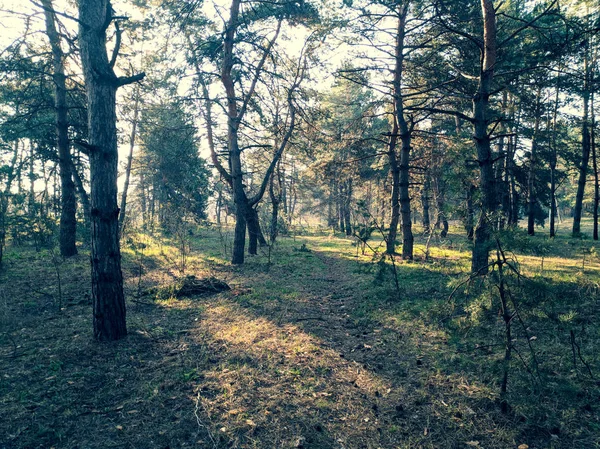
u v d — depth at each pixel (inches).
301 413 152.0
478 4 487.2
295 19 598.2
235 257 578.2
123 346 225.0
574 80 483.5
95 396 167.5
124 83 233.8
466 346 211.6
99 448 131.1
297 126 722.8
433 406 156.0
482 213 175.8
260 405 157.2
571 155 892.6
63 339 236.1
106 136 228.8
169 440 135.4
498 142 856.9
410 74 622.2
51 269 462.0
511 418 144.3
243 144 784.3
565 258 567.5
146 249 697.6
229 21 588.7
